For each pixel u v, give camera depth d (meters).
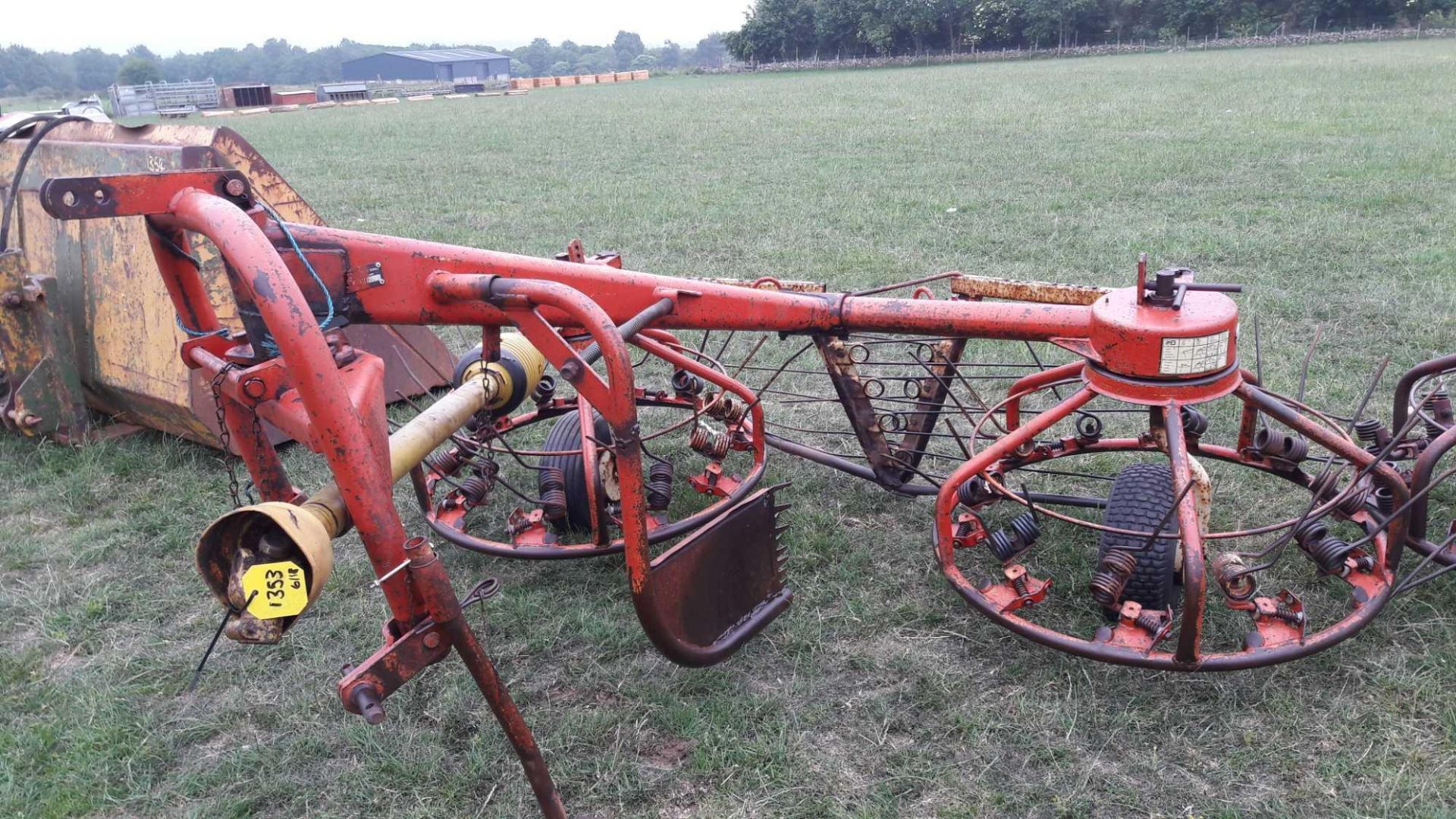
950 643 3.84
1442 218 9.52
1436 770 3.05
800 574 4.36
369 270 3.51
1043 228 10.12
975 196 12.15
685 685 3.66
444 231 11.84
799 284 4.77
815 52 80.38
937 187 12.97
